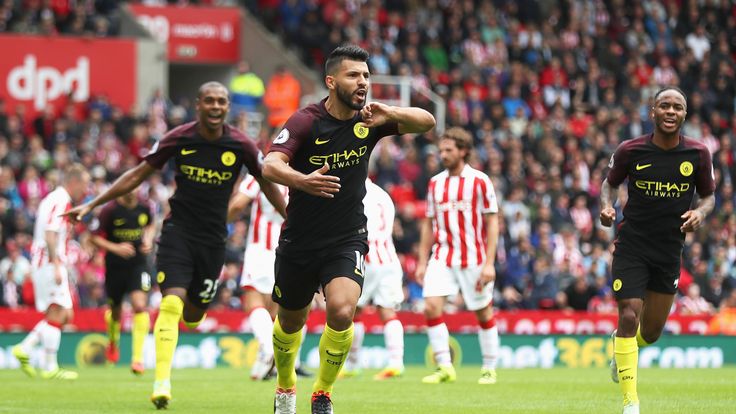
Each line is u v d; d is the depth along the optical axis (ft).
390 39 234.17
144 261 121.80
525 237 182.19
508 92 233.35
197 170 80.07
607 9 264.72
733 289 189.57
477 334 153.69
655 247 74.13
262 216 106.01
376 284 113.19
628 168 74.95
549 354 156.15
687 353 161.38
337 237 63.67
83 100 207.21
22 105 201.57
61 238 112.47
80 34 210.79
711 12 271.90
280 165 60.64
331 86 63.31
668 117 72.84
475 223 107.65
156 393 75.46
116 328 125.80
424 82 228.22
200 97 79.20
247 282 105.91
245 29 235.20
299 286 64.85
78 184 113.80
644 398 88.17
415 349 150.82
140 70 212.23
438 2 246.68
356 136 63.67
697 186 75.05
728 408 78.89
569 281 174.40
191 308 84.23
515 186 198.08
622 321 72.02
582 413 75.05
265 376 106.52
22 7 211.41
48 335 111.65
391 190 190.90
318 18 238.68
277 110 213.25
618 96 247.50
